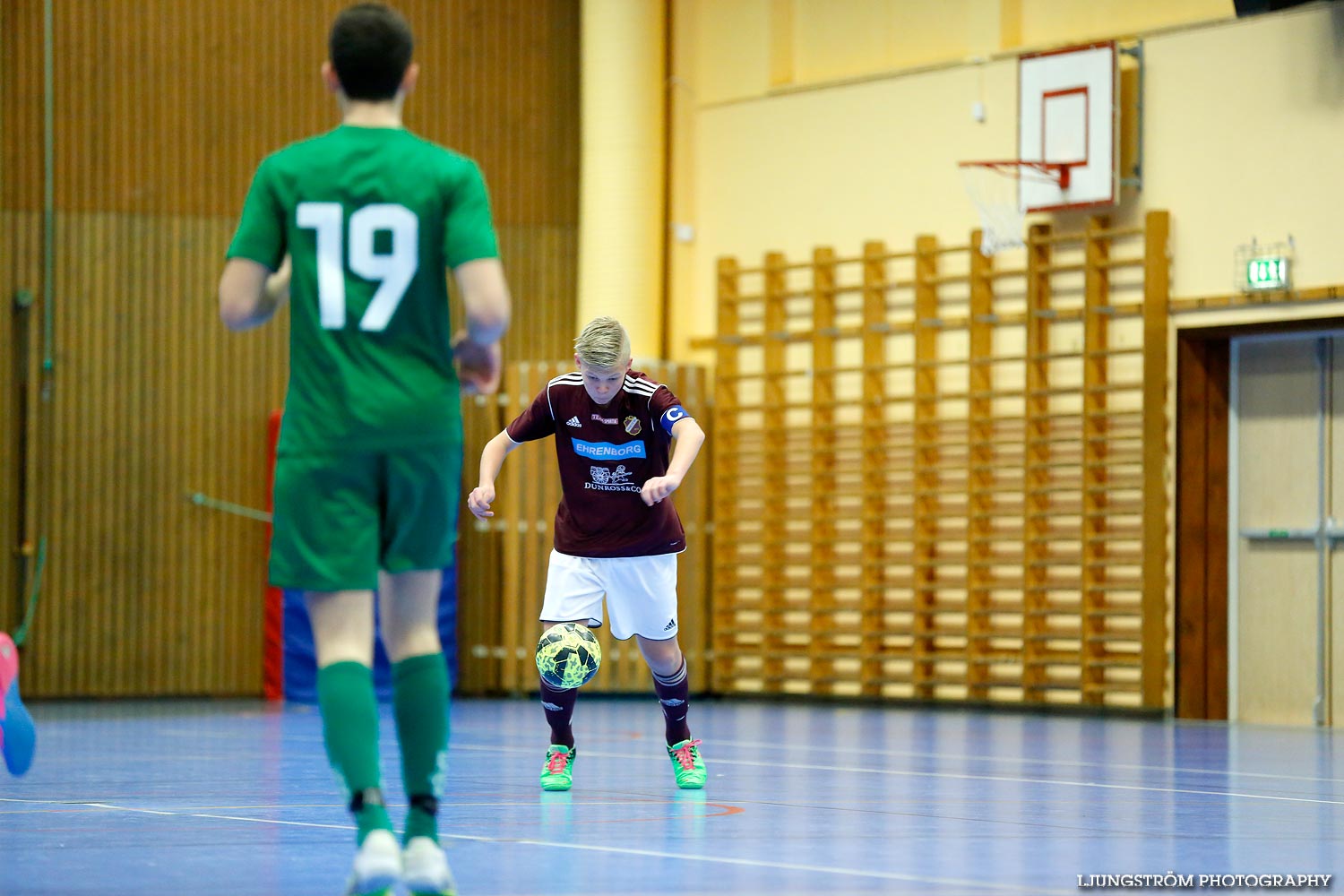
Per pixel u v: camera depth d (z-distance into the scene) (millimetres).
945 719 26250
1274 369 27656
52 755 17594
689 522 32875
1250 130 27375
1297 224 26828
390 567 7254
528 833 10266
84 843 9617
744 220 33594
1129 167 28609
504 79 34312
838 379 32062
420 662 7309
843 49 32594
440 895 6895
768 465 32375
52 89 32781
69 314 32750
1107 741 21172
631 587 13406
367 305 7215
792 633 32094
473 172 7527
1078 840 10016
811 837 10109
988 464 29594
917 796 13055
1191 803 12586
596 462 13203
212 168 33344
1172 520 27984
